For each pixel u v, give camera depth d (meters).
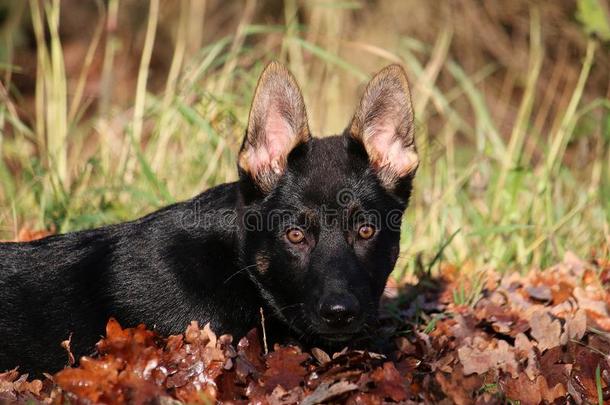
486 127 14.80
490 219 12.24
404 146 8.60
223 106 13.11
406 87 8.49
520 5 21.14
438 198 12.63
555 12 20.73
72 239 8.72
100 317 8.21
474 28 21.38
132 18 22.67
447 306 9.89
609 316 9.30
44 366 8.24
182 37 16.12
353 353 7.75
